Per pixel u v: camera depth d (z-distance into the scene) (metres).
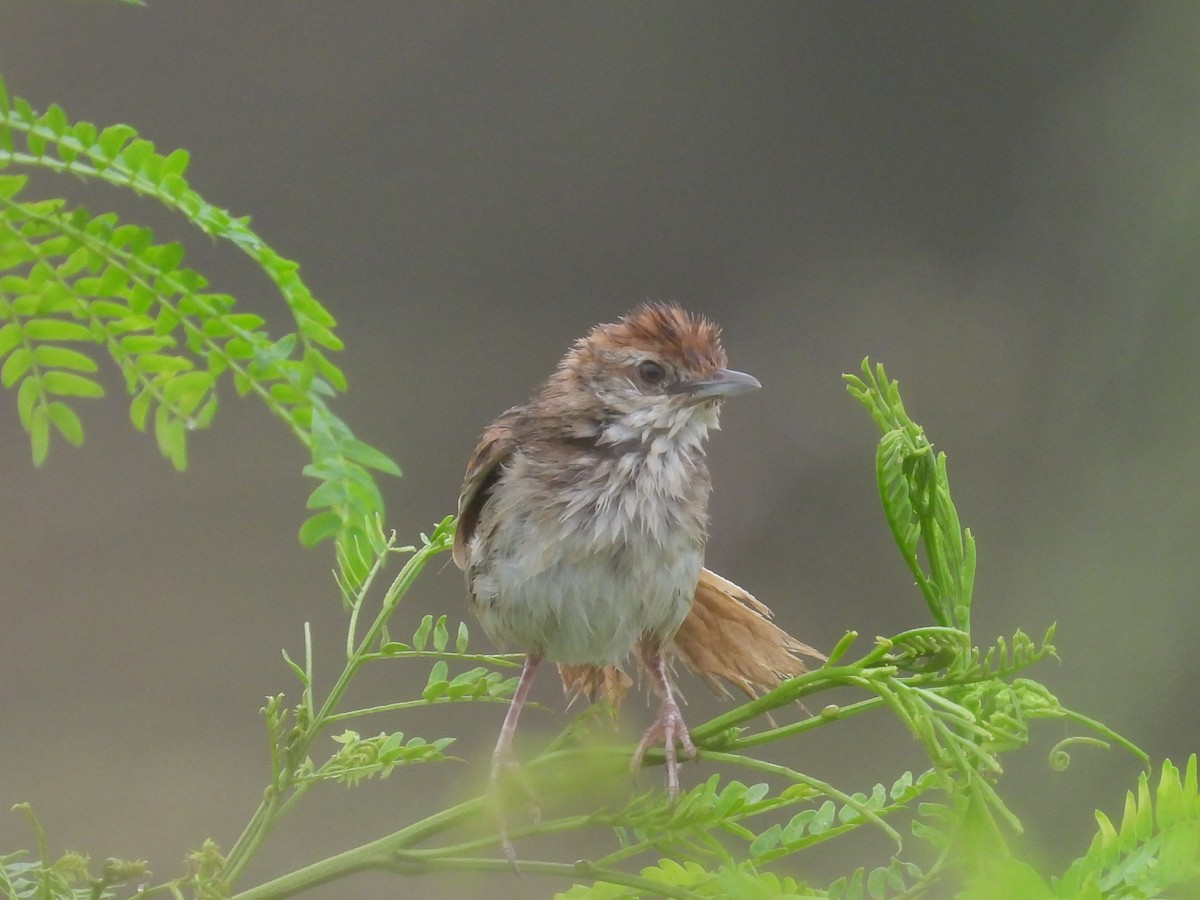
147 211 5.37
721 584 4.05
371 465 2.57
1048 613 4.90
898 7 6.60
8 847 4.55
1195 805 3.36
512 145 6.66
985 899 3.10
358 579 3.96
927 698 3.92
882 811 3.93
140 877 3.92
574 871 3.94
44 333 2.74
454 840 4.45
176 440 2.70
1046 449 5.47
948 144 6.53
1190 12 5.84
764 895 3.92
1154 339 5.42
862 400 3.95
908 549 3.94
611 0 6.72
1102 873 3.43
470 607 4.06
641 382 4.05
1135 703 4.47
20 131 2.71
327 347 2.68
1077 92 6.19
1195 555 4.83
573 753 3.97
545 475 4.05
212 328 2.70
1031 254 6.14
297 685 5.16
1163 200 5.65
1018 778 4.32
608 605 4.04
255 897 3.94
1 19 6.05
